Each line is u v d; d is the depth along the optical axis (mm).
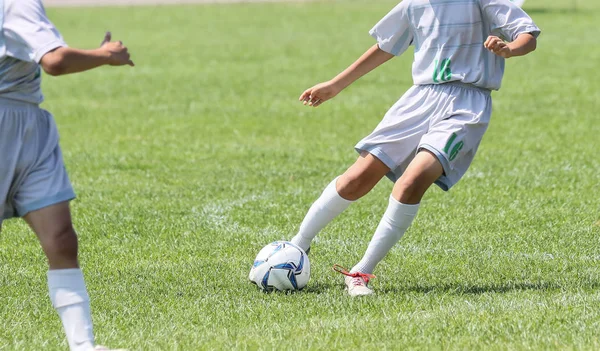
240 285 20297
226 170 35062
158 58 76750
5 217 14852
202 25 106062
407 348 15484
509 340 15789
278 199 29875
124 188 31891
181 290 19891
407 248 23453
